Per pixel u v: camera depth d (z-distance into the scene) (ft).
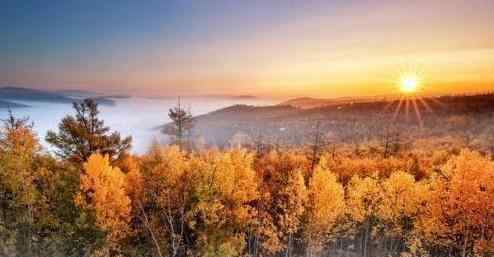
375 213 95.14
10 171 60.49
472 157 67.05
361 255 117.50
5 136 62.08
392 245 122.01
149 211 69.92
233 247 62.85
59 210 64.34
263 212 88.94
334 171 141.38
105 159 63.21
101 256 63.77
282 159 148.46
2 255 60.44
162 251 67.41
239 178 73.31
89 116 77.82
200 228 65.41
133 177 71.67
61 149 74.74
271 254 107.65
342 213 90.48
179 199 63.36
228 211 68.23
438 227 71.67
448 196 68.13
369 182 93.40
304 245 111.45
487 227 64.03
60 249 63.98
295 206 83.20
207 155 83.10
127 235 69.46
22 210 64.23
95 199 60.95
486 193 61.57
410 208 86.84
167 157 64.75
